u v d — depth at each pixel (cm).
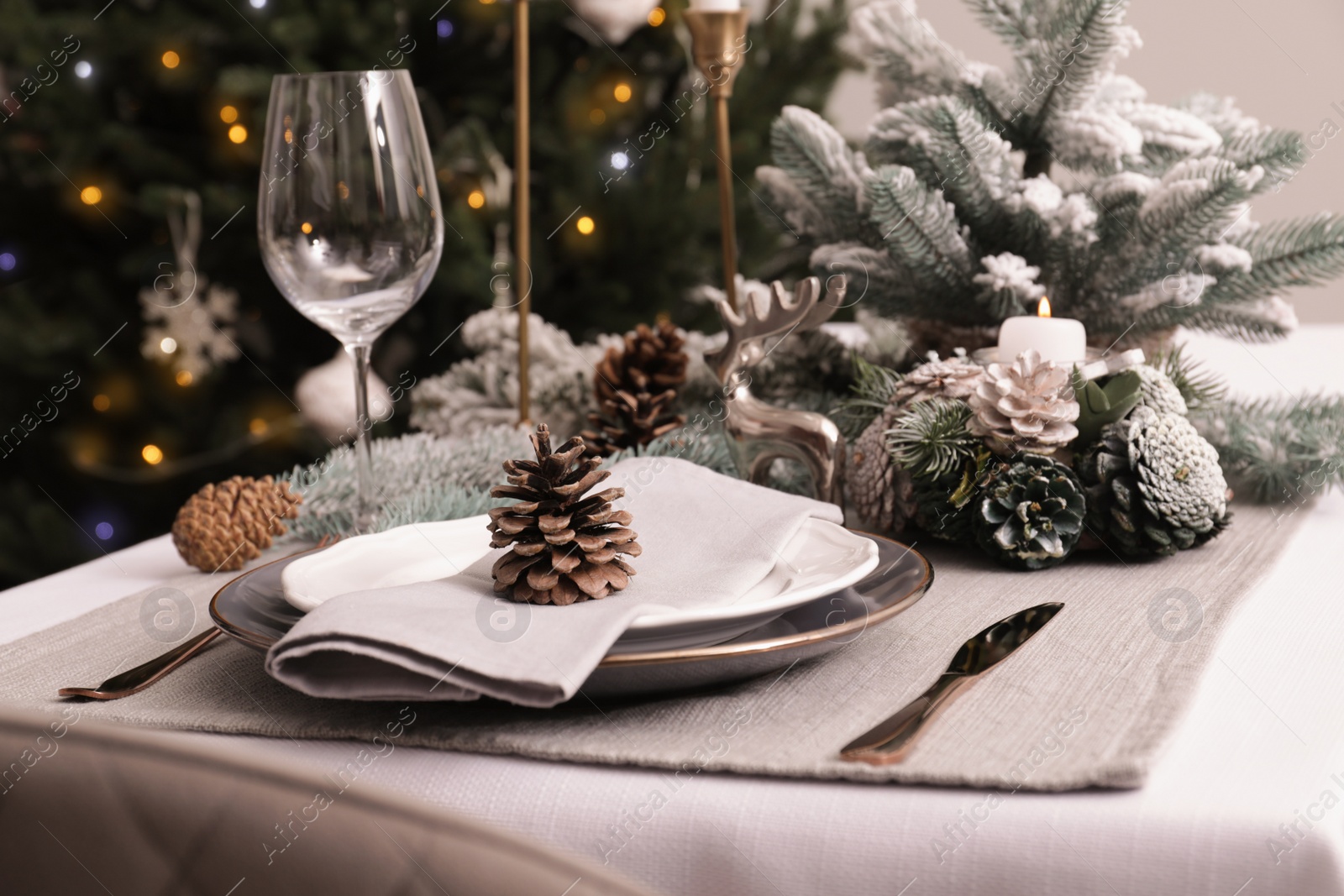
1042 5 123
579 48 260
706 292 132
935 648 97
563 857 77
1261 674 93
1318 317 275
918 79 127
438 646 88
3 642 101
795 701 92
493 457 121
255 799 79
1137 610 100
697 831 86
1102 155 120
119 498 243
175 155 234
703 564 97
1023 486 107
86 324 233
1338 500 118
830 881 86
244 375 250
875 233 126
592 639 89
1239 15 260
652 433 125
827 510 102
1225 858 83
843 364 129
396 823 77
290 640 89
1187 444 107
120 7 228
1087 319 123
